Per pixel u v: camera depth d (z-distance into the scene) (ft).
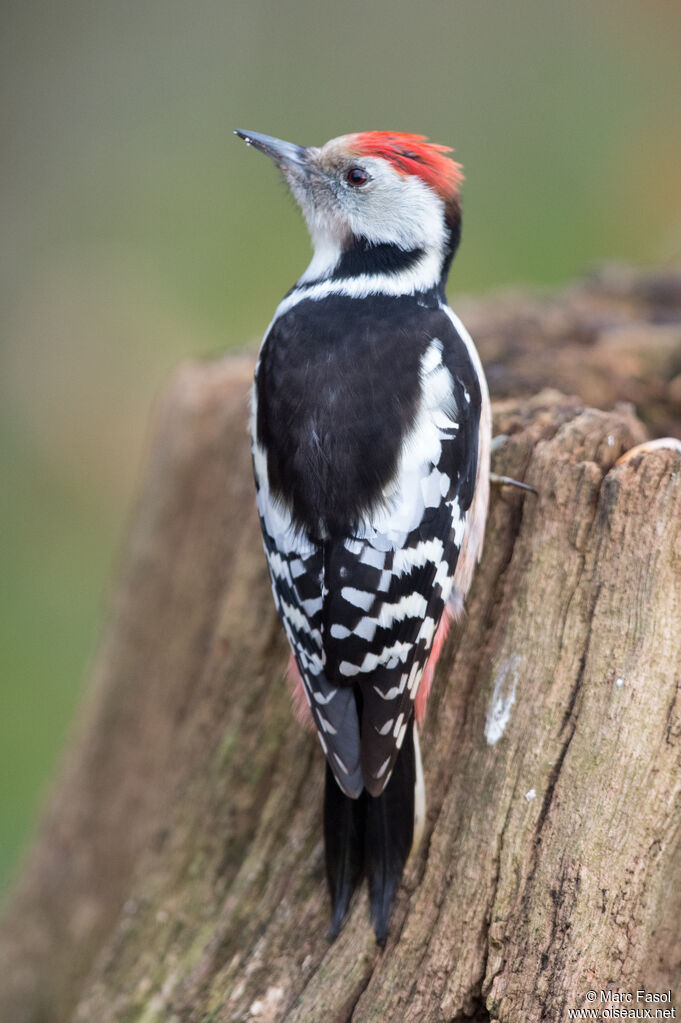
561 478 22.39
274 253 62.08
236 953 23.57
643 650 20.92
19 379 62.85
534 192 61.26
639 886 20.17
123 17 68.54
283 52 67.21
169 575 33.01
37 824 37.68
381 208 25.94
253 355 35.55
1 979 35.70
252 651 26.27
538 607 22.11
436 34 65.67
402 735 20.86
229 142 66.03
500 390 28.71
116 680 34.45
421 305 24.84
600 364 30.68
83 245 65.10
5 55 68.28
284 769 24.93
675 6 63.36
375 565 20.99
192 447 32.48
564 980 19.97
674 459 21.58
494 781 21.48
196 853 25.62
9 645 52.37
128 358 61.46
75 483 60.54
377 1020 20.97
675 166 60.23
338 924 21.89
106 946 27.66
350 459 21.45
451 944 20.94
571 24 64.49
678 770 20.43
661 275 38.68
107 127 67.67
